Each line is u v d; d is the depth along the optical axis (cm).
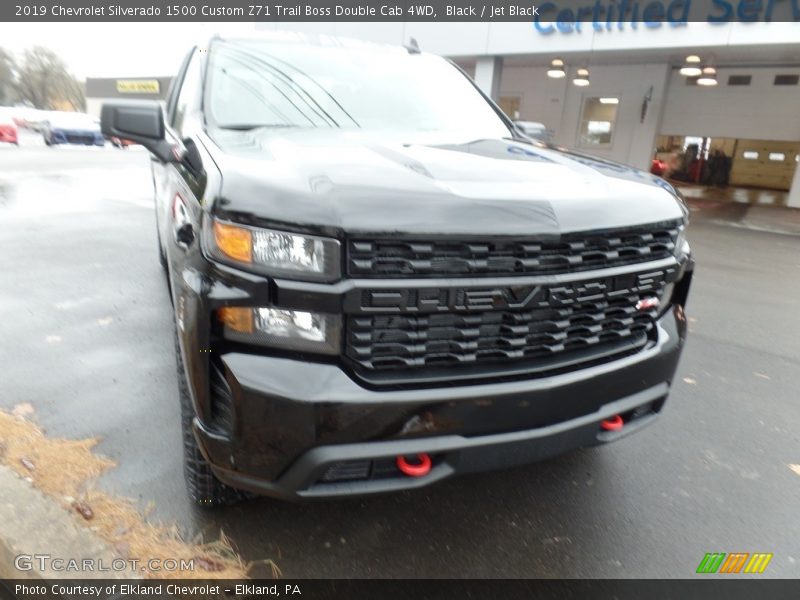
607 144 1945
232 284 167
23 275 538
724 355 436
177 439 279
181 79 345
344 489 178
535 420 189
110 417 296
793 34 1088
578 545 228
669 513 249
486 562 217
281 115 273
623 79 1858
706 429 322
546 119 2023
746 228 1159
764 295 622
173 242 218
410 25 1433
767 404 355
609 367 203
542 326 193
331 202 166
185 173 214
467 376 182
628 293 209
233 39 327
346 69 326
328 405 166
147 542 211
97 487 239
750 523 245
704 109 1872
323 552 217
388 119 295
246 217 165
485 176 204
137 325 424
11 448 257
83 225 789
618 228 197
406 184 181
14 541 204
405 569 212
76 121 2459
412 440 176
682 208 230
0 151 2055
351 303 166
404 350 176
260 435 171
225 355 171
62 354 369
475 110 338
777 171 1980
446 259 172
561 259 187
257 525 227
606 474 275
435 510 244
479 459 185
